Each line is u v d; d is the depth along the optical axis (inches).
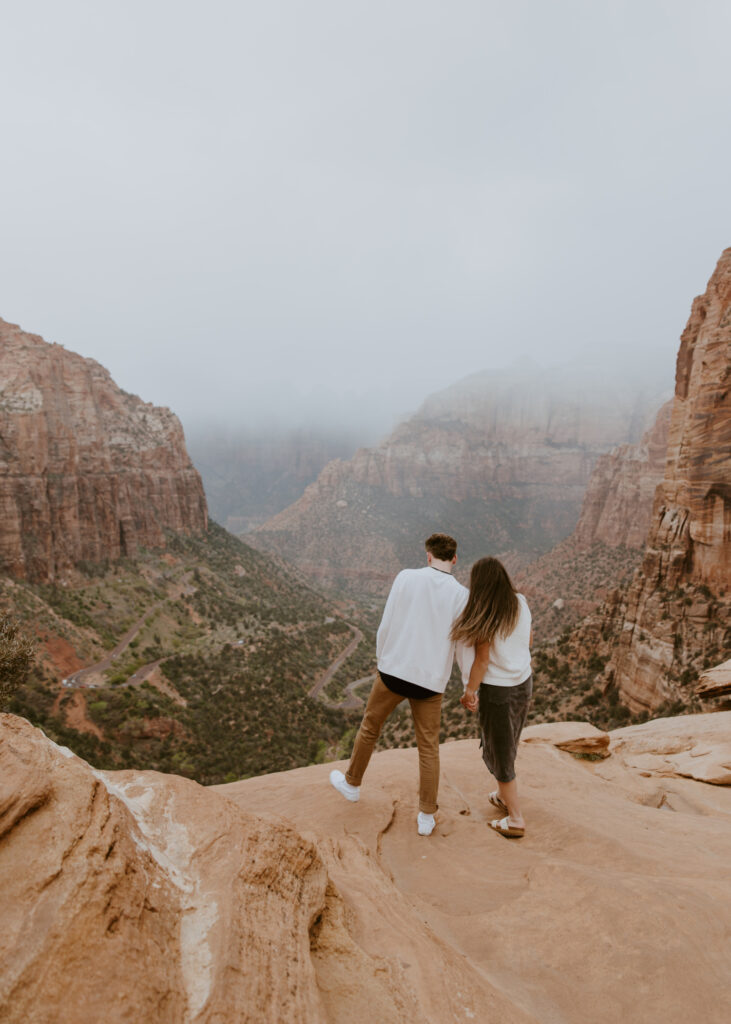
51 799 77.5
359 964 90.8
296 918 89.8
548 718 1443.2
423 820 180.9
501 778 186.5
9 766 78.9
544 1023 91.6
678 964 103.5
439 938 112.1
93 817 78.0
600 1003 97.0
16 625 709.3
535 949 111.6
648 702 1261.1
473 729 1386.6
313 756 2237.9
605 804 233.3
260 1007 67.5
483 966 108.3
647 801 271.7
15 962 56.2
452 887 146.8
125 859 75.4
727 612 1201.4
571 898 127.3
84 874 68.5
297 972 77.9
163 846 93.5
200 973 69.9
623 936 111.1
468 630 170.9
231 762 2082.9
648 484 4259.4
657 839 193.6
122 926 66.5
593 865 164.9
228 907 80.4
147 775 113.5
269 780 253.3
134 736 2039.9
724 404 1251.2
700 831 206.1
